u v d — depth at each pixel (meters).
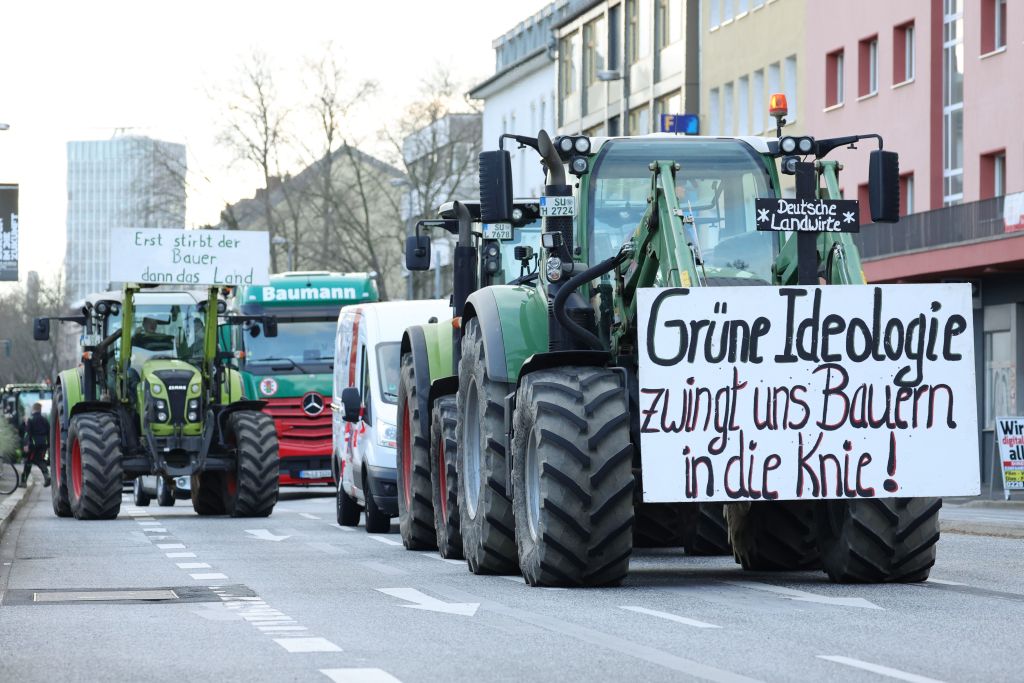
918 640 20.69
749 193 29.55
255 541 43.38
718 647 20.19
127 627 23.20
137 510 66.19
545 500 26.75
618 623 22.70
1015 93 90.31
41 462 94.00
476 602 25.84
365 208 181.25
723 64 125.88
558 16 168.00
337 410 55.19
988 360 91.50
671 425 26.38
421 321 50.88
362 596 27.27
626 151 29.97
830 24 109.56
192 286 59.94
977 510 65.69
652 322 26.38
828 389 26.61
